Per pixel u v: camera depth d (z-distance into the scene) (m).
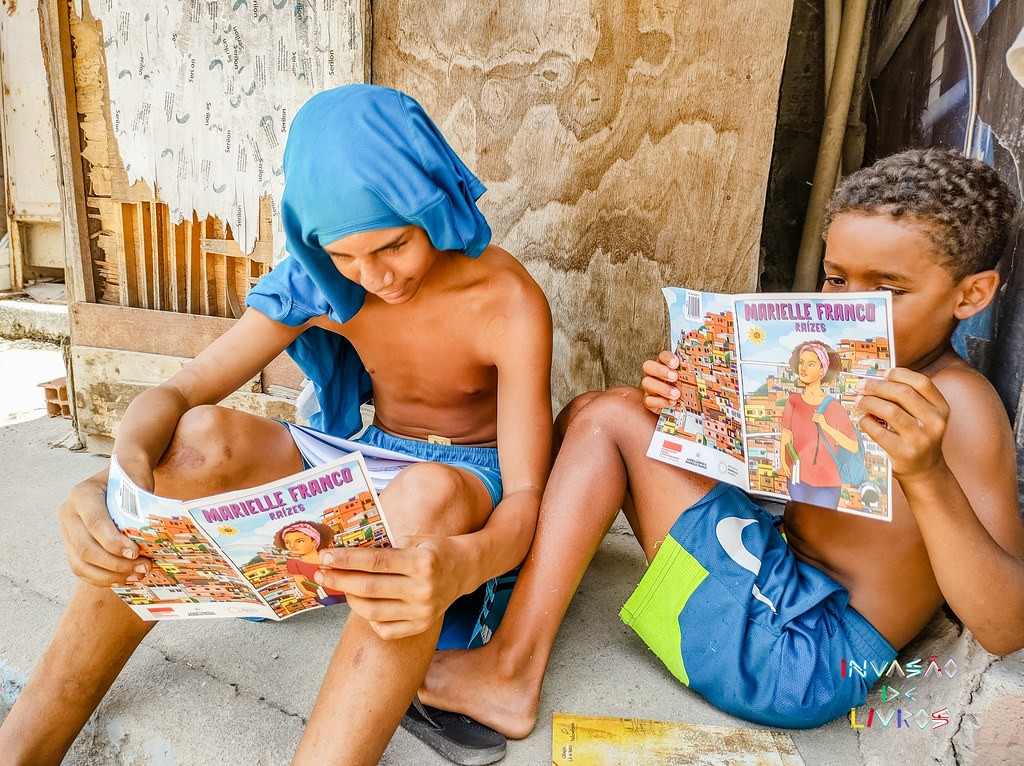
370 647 1.07
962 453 1.13
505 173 2.10
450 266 1.46
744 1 1.88
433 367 1.55
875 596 1.26
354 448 1.52
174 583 1.13
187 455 1.30
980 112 1.57
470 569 1.13
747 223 2.00
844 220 1.16
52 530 1.99
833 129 2.37
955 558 1.04
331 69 2.09
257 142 2.21
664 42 1.94
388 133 1.24
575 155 2.05
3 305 4.47
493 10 2.00
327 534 1.02
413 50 2.07
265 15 2.11
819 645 1.24
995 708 1.08
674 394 1.31
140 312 2.44
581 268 2.11
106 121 2.36
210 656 1.48
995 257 1.13
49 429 2.80
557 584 1.32
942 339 1.18
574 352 2.16
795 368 1.13
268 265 2.29
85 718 1.25
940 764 1.13
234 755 1.25
